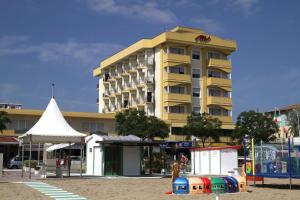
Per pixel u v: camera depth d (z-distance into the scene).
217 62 82.50
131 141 39.38
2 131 66.31
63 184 29.05
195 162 49.94
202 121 70.06
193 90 80.75
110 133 78.12
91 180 33.38
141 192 23.95
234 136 73.12
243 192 24.25
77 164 55.00
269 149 28.48
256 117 71.06
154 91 81.06
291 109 101.56
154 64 81.94
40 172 42.53
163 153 50.75
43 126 36.50
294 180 35.78
